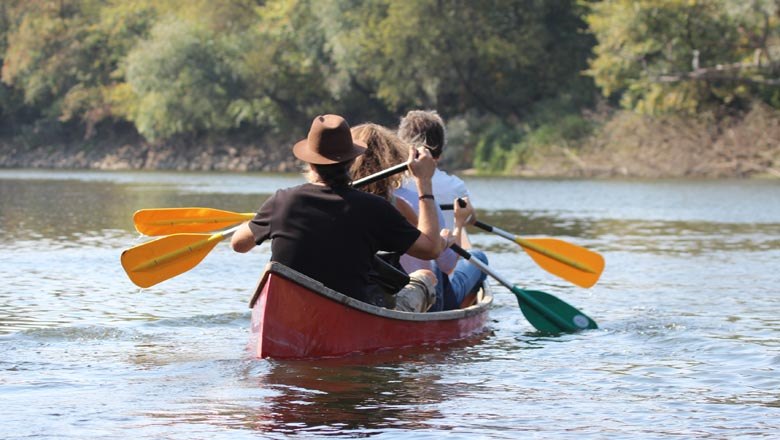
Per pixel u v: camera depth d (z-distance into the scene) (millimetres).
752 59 75438
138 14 114312
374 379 10914
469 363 11953
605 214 38844
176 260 13891
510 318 15781
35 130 117188
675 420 9289
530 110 93375
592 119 85500
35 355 12109
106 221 33219
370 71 91688
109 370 11211
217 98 97000
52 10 116625
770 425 9133
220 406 9602
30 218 34312
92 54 115750
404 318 12656
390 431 8797
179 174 86125
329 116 11977
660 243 27625
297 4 96562
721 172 74688
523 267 22234
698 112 78500
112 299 16734
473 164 87750
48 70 114375
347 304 11930
